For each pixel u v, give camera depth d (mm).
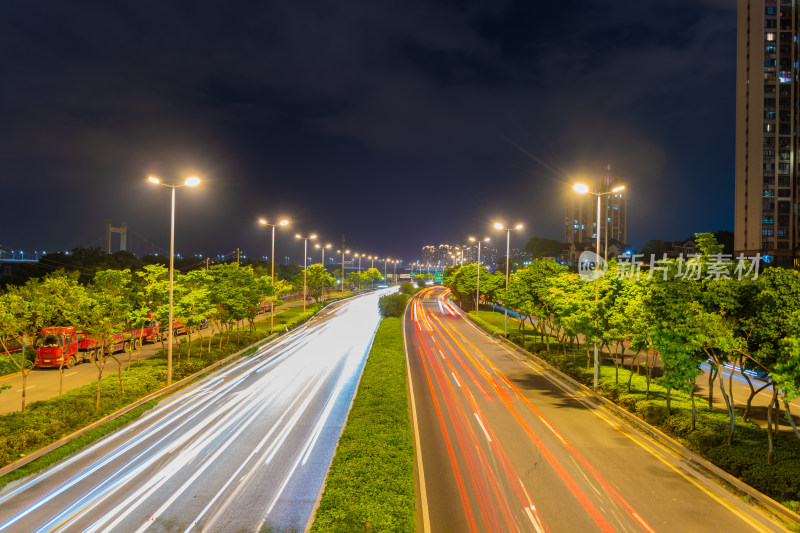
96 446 18172
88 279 57094
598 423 21359
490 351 42000
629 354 39312
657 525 12648
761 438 17438
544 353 37062
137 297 30688
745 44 102125
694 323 16297
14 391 26531
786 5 99125
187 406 23781
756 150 99938
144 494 14211
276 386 28141
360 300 109250
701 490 14742
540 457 17234
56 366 32219
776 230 98688
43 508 13383
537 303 38156
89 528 12344
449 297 117688
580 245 170500
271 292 48094
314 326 60688
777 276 15227
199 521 12680
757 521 12898
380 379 27609
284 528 12312
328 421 21312
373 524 11672
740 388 28891
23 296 28031
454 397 25672
